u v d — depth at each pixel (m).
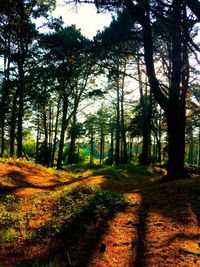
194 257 6.01
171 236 7.21
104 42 14.39
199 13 5.63
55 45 15.30
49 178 19.25
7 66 27.36
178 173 15.28
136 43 17.36
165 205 9.93
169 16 9.76
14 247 7.34
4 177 15.51
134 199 11.02
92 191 11.51
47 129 51.53
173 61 14.83
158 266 5.82
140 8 10.85
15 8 14.76
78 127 53.16
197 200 9.92
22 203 11.40
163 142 55.78
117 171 23.61
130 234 7.64
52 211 9.80
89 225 8.21
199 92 24.88
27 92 30.19
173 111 15.03
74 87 36.34
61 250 6.93
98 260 6.33
